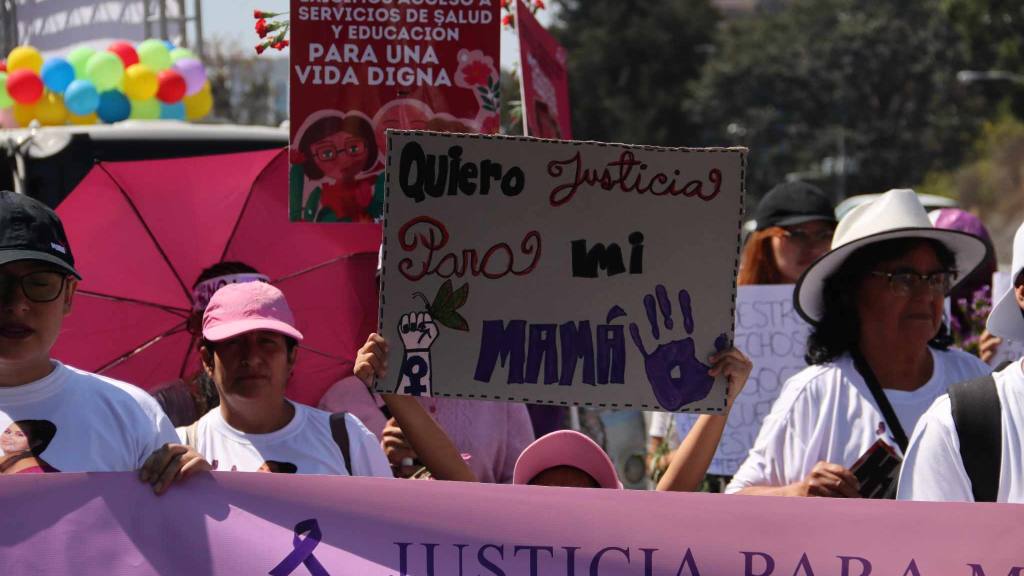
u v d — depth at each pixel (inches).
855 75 2837.1
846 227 181.8
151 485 138.0
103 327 212.5
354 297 220.4
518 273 149.4
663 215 148.7
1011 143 2145.7
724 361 147.6
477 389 149.3
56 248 138.3
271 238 218.5
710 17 3080.7
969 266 181.0
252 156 221.5
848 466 172.6
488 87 192.1
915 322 173.9
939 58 2829.7
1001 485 141.8
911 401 174.6
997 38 2236.7
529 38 225.9
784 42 2918.3
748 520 138.6
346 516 139.3
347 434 166.4
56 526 136.5
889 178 2837.1
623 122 2856.8
